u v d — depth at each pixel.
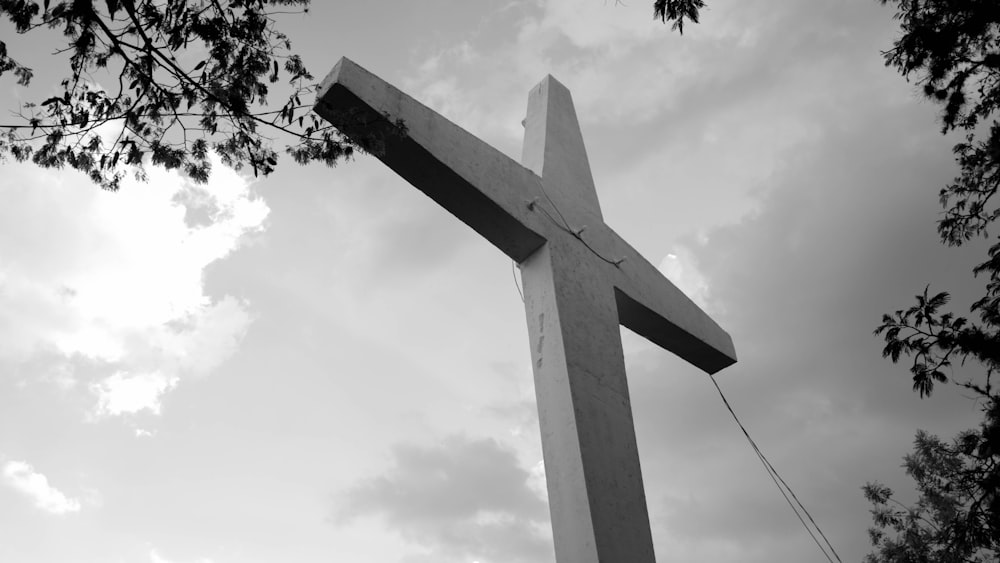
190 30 6.23
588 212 10.14
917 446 12.09
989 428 8.71
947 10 7.26
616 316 9.34
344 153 6.90
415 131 7.95
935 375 8.38
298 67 6.73
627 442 8.21
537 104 11.42
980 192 8.38
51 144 6.35
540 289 8.84
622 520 7.56
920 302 8.29
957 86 7.71
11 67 6.11
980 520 8.98
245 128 6.53
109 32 5.61
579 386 8.09
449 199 8.55
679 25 6.55
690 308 11.16
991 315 8.30
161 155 6.53
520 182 9.20
